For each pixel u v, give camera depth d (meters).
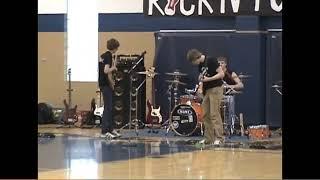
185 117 10.98
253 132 11.00
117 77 12.19
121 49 14.27
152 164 7.25
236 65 12.84
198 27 13.35
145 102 12.71
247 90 12.73
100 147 9.40
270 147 9.47
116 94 12.16
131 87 12.19
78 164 7.25
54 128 13.27
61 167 6.96
